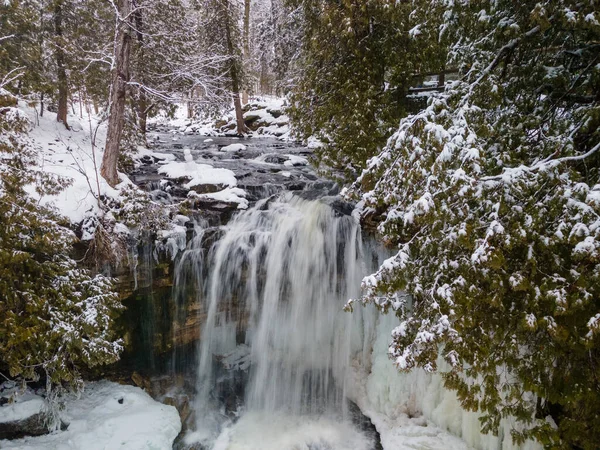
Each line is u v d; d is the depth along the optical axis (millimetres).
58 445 5266
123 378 6715
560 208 3611
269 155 12484
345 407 7020
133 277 6527
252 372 7570
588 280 3402
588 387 3807
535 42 4859
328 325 7648
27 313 4988
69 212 6078
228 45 17125
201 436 6309
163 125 24891
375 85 7285
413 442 5887
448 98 4859
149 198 7156
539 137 4672
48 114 11562
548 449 4273
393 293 4641
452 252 4273
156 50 11391
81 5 10398
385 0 6422
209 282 7203
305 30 8219
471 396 4250
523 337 4141
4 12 8359
